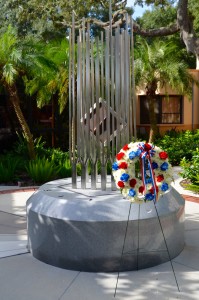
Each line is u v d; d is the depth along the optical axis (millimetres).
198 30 21312
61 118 17766
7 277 4277
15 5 19594
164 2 15602
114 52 5156
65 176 10562
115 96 5176
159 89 19312
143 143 4555
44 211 4660
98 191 5098
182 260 4734
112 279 4223
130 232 4414
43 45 12617
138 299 3771
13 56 10953
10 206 7570
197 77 21734
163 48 16406
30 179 10539
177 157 13266
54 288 4020
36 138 15586
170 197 4965
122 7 15234
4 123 16531
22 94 16656
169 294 3863
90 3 15938
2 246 5242
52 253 4566
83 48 5211
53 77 12617
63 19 17016
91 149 5211
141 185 4410
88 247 4395
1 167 10469
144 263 4504
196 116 22625
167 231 4672
